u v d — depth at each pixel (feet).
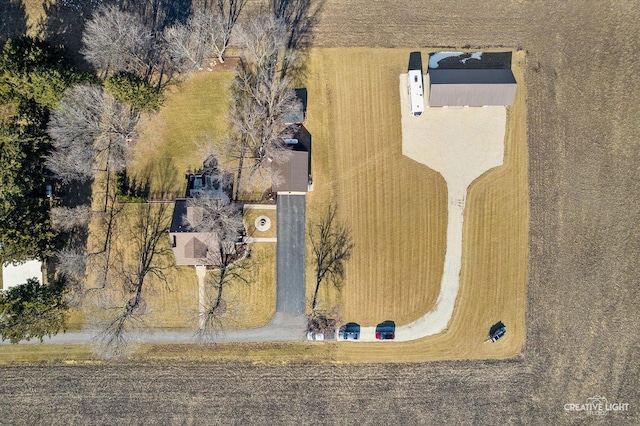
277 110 154.92
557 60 160.15
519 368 159.22
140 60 156.76
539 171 159.74
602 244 159.22
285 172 155.22
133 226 160.56
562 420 157.69
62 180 159.63
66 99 141.90
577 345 159.02
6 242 138.51
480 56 160.56
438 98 155.22
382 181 160.86
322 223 160.76
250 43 147.54
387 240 160.66
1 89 139.33
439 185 160.66
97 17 146.10
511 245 159.63
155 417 160.66
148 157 160.86
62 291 156.56
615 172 159.12
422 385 159.94
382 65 160.97
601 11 160.66
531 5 160.86
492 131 159.63
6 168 140.67
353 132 160.86
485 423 158.20
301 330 160.66
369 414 159.43
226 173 160.45
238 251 160.25
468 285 160.04
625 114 159.02
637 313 157.69
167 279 160.45
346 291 160.56
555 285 159.63
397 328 160.56
